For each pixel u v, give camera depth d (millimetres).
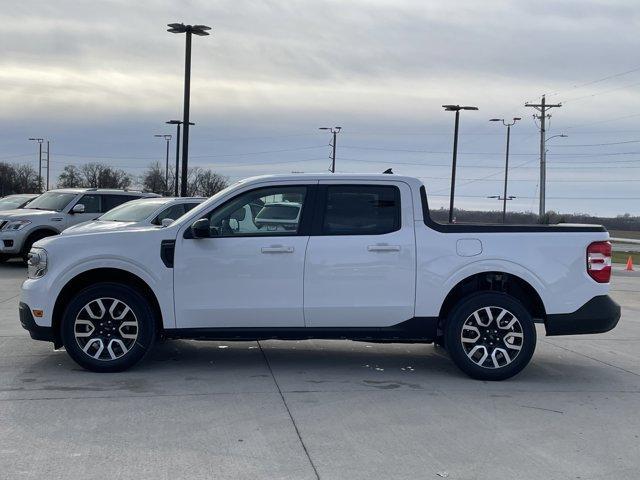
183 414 5207
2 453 4355
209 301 6297
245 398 5672
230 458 4336
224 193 6441
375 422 5121
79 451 4406
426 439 4777
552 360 7535
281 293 6301
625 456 4535
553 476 4168
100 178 87188
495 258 6355
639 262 32781
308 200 6434
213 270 6277
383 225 6414
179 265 6273
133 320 6301
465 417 5309
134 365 6371
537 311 6648
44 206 17062
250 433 4812
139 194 17703
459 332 6363
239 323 6332
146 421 5023
